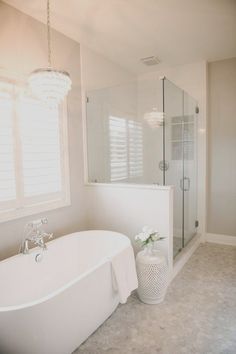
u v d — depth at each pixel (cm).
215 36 294
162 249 268
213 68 377
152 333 197
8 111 224
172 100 334
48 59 263
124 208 292
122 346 184
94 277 188
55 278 240
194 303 235
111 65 363
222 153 382
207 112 384
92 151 323
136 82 349
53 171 275
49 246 238
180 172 336
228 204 383
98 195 311
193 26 270
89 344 187
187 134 355
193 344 184
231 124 372
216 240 394
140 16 249
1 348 148
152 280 231
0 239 221
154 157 327
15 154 231
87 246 269
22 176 238
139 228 283
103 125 331
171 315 218
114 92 342
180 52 340
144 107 345
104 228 310
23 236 240
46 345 153
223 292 253
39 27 253
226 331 197
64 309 161
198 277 284
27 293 215
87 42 305
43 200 263
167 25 267
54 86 174
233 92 368
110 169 332
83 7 232
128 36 291
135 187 282
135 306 233
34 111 249
